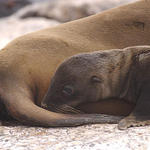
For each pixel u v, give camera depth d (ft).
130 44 46.39
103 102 39.86
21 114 38.50
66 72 39.60
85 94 39.52
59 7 157.79
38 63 42.91
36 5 166.71
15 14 171.73
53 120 37.37
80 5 156.35
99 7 155.22
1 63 41.68
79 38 46.70
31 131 36.88
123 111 39.68
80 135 33.96
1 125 40.11
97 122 36.96
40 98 42.63
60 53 44.52
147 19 47.01
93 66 39.58
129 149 29.53
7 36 115.85
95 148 30.19
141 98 36.88
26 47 43.91
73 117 37.63
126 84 38.81
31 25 133.59
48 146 31.83
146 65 37.60
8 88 40.22
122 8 48.80
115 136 32.40
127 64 39.06
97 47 45.91
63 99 39.81
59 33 47.47
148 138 31.09
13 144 33.22
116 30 47.14
